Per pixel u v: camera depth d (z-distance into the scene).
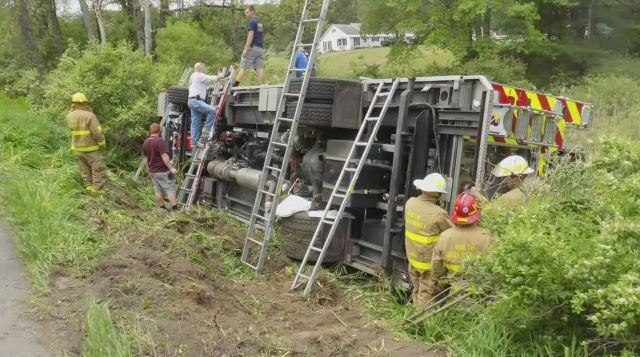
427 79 6.82
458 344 4.82
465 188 6.41
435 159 6.91
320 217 7.70
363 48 43.62
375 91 7.58
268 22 35.31
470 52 27.97
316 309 6.44
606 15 31.67
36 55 35.22
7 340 4.61
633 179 4.38
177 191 12.05
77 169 11.17
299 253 7.76
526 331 4.50
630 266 3.83
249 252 8.45
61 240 6.57
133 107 15.27
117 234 7.44
